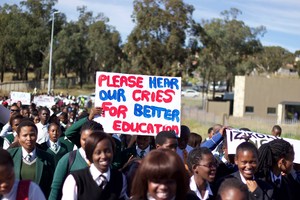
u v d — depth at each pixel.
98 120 6.31
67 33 68.31
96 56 74.12
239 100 47.16
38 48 66.44
